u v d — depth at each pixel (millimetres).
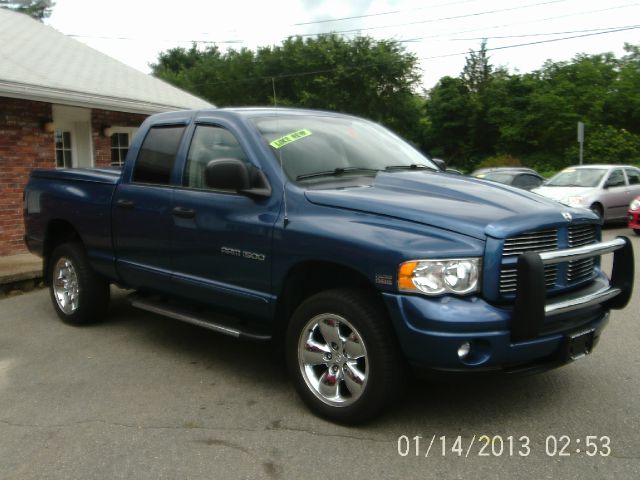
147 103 11664
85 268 5984
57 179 6219
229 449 3592
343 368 3836
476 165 47188
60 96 9867
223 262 4484
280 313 4281
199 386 4582
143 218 5141
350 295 3752
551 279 3781
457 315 3348
